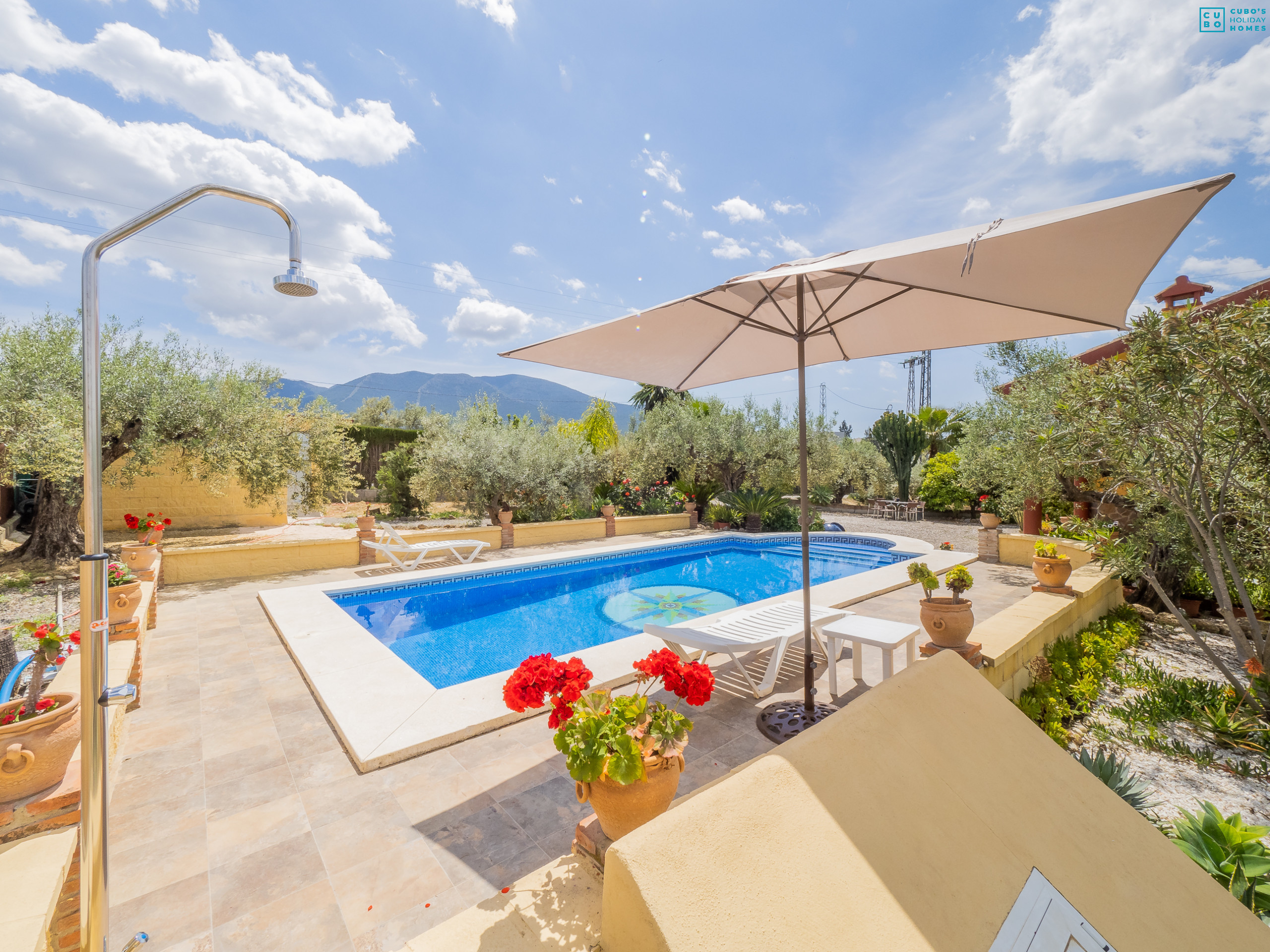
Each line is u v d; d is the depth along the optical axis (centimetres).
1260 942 173
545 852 254
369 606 822
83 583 140
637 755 174
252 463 1052
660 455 1672
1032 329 337
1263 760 392
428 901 225
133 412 926
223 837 265
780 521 1566
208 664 507
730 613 522
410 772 324
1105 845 184
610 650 522
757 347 444
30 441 677
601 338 362
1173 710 457
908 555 1170
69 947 209
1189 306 399
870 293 366
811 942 120
